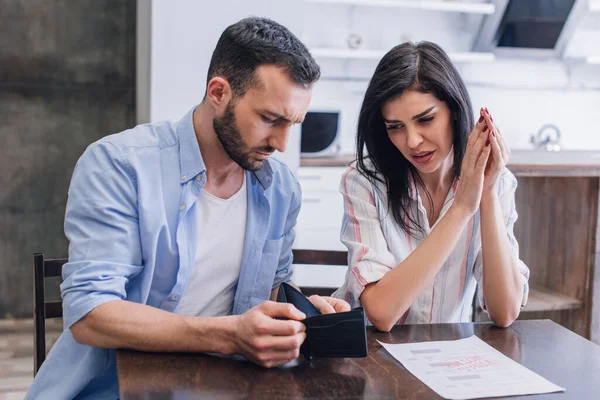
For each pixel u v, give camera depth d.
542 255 3.21
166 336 1.32
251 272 1.62
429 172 1.67
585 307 2.95
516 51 4.79
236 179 1.60
